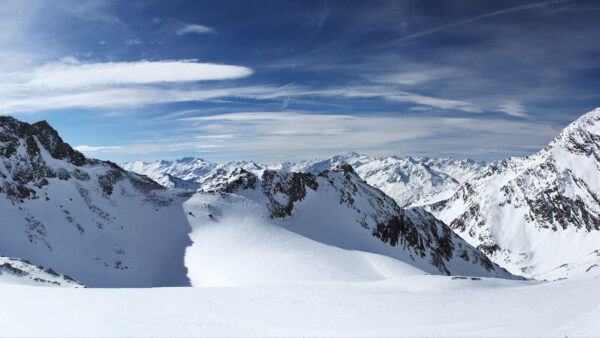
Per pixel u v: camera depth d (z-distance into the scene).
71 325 22.73
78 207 85.38
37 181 83.62
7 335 20.42
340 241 111.31
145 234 89.81
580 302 27.56
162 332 22.55
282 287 42.03
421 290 42.00
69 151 107.56
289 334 23.05
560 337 18.50
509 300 32.88
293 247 93.31
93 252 73.50
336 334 22.98
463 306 31.50
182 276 74.25
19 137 89.06
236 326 24.64
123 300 30.62
